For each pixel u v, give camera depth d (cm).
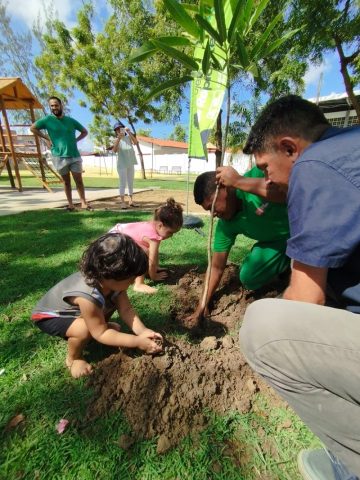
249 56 152
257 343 107
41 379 157
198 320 201
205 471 117
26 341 185
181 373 153
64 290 164
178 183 1358
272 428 136
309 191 97
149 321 205
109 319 206
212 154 2941
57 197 781
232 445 128
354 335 95
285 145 112
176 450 125
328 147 100
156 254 254
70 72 1599
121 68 1520
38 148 940
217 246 214
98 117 1831
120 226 262
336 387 96
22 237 390
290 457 124
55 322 163
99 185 1239
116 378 151
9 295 241
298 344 99
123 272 143
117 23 1479
